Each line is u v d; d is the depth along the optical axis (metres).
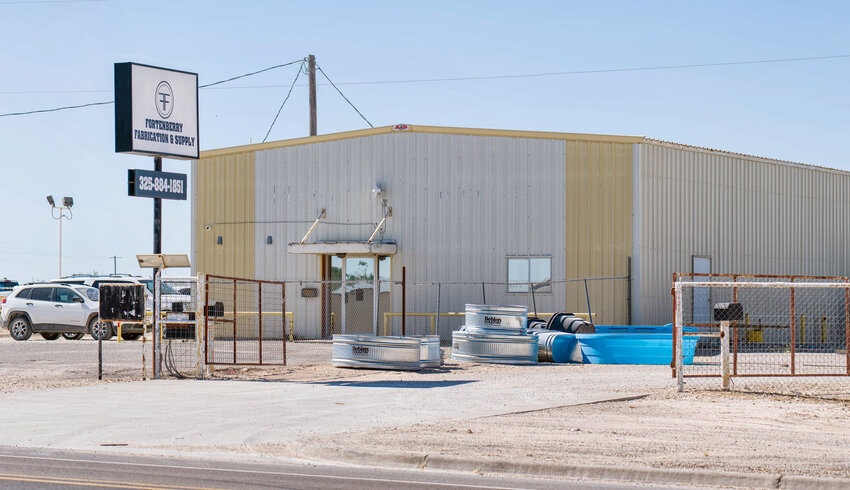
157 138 20.36
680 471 9.86
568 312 29.05
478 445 11.33
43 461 10.73
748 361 23.52
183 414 14.31
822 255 35.53
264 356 25.39
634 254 28.73
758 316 32.03
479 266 30.23
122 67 20.02
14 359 24.31
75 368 21.80
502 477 10.06
